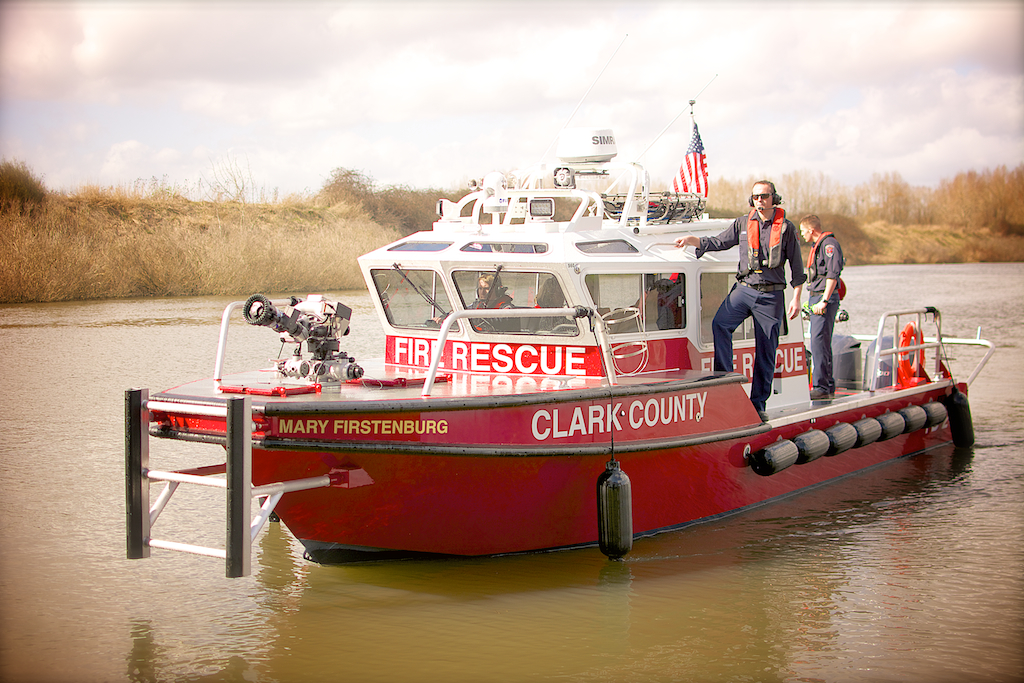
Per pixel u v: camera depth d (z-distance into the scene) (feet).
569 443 18.67
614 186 24.21
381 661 14.53
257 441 16.12
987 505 24.00
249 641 15.30
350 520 18.39
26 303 71.46
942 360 32.50
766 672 14.21
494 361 21.20
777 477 24.31
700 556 19.77
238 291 79.00
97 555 19.44
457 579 18.31
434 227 22.77
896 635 15.64
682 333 22.41
